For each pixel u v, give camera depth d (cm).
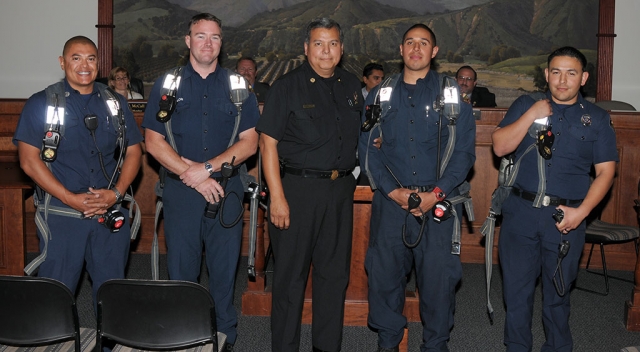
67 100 247
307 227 255
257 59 746
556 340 266
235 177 274
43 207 248
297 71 257
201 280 401
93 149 251
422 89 257
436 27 742
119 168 260
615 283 411
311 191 254
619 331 332
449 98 252
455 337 323
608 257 440
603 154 251
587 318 350
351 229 266
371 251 271
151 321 195
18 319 198
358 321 329
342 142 256
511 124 253
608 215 427
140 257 447
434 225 258
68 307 197
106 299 195
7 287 192
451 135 253
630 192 423
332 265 263
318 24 251
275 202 251
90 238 251
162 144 263
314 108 252
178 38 731
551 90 250
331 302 264
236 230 273
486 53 739
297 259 257
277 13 743
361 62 746
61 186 243
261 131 250
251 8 742
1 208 353
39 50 702
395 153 258
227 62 746
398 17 743
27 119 245
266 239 427
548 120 251
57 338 201
